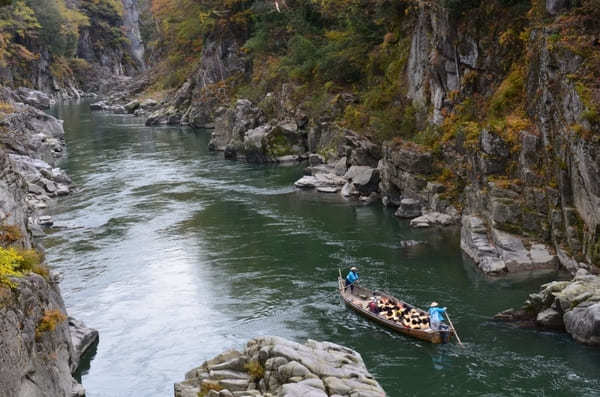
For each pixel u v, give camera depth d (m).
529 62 36.66
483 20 43.47
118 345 26.77
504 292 29.62
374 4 65.94
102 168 66.50
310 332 27.12
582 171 29.33
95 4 193.62
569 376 22.48
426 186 42.97
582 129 29.42
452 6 44.38
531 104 35.91
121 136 92.00
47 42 157.12
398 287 31.06
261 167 63.88
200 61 108.00
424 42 51.62
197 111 99.31
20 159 59.69
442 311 25.89
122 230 43.16
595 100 29.77
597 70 31.09
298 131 67.50
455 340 25.47
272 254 36.81
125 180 59.88
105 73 189.00
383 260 34.88
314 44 77.19
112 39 196.88
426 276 32.25
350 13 70.00
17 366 16.08
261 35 90.56
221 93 98.44
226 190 53.94
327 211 45.69
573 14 34.44
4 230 20.88
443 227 39.97
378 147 51.97
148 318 29.27
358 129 57.06
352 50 66.88
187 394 18.64
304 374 18.27
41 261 22.98
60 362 20.22
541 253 31.89
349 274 30.61
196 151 75.75
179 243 39.81
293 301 30.28
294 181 56.50
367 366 24.00
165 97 126.31
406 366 23.88
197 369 19.97
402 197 44.94
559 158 31.66
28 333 17.50
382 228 40.78
